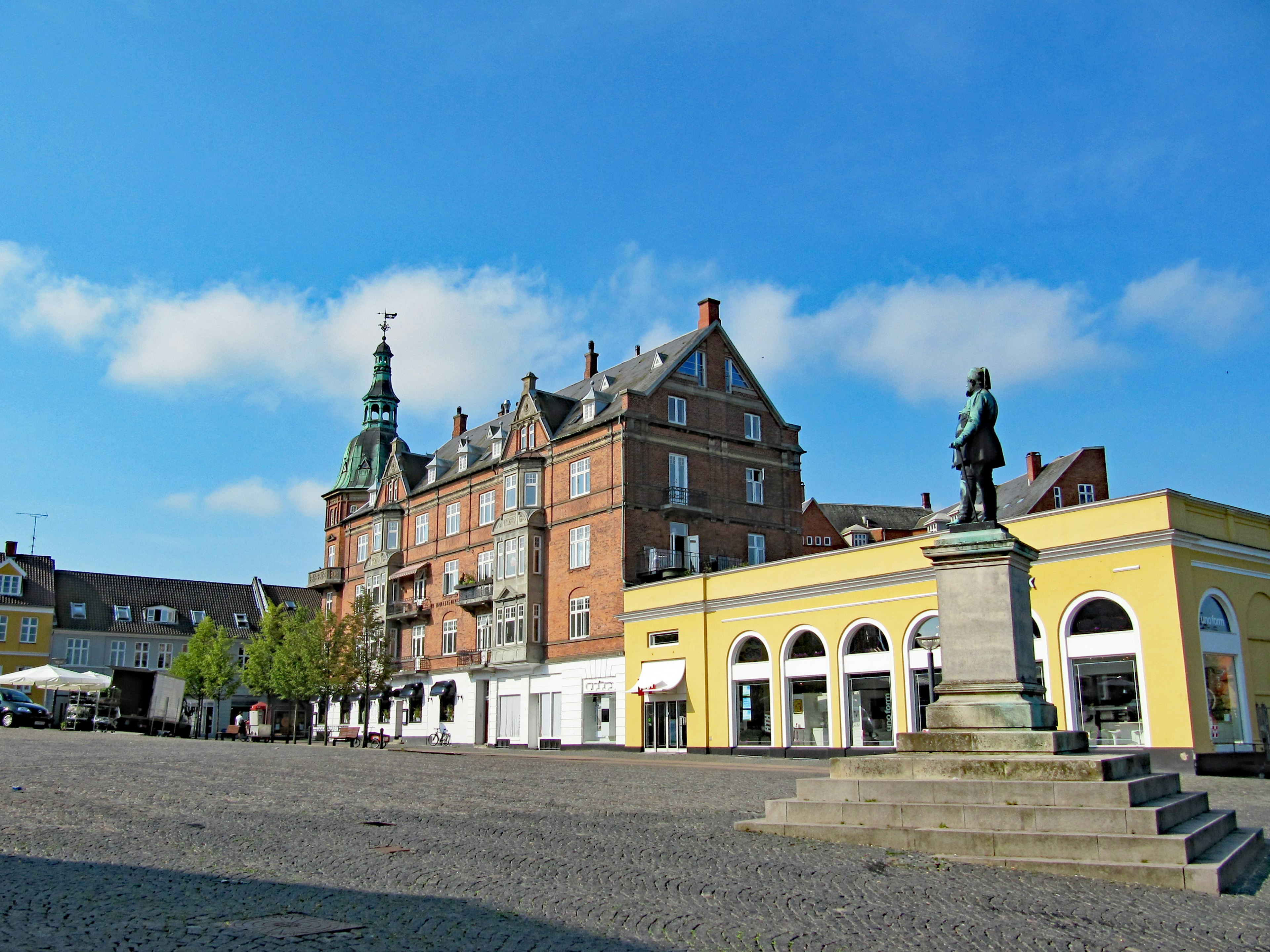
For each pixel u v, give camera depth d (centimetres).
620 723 4656
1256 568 3064
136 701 6066
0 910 786
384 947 716
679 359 5178
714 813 1590
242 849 1134
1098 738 2873
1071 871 1055
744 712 3975
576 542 5141
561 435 5338
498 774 2556
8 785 1786
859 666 3541
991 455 1459
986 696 1366
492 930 780
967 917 863
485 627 5809
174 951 684
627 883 980
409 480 6950
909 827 1205
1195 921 867
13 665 8212
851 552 3616
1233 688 2888
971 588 1410
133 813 1442
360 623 6412
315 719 7675
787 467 5553
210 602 9544
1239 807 1811
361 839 1234
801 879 1006
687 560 5016
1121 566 2872
